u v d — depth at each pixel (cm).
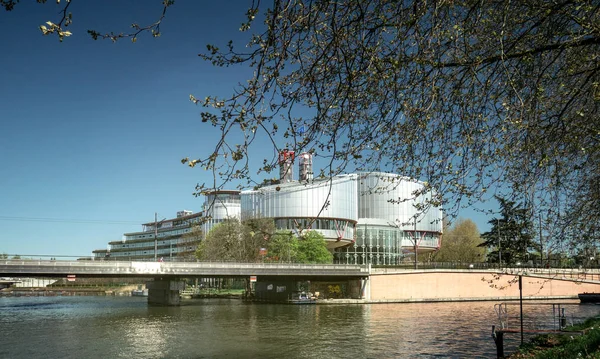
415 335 3697
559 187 1125
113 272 6003
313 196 11525
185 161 698
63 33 556
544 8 878
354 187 12450
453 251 12544
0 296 12206
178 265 6456
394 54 841
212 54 728
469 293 8288
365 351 3023
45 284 17100
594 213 1223
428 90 916
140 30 652
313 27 750
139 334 3875
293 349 3125
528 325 3938
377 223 12650
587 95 1010
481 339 3419
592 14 852
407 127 930
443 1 772
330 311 5994
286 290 7919
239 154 714
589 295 6650
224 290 11869
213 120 714
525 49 955
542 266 1457
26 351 3155
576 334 2441
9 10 557
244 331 4016
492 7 955
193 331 4028
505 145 1002
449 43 905
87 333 3966
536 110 957
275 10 696
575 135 1002
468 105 965
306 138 791
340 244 12519
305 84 812
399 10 802
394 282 8025
